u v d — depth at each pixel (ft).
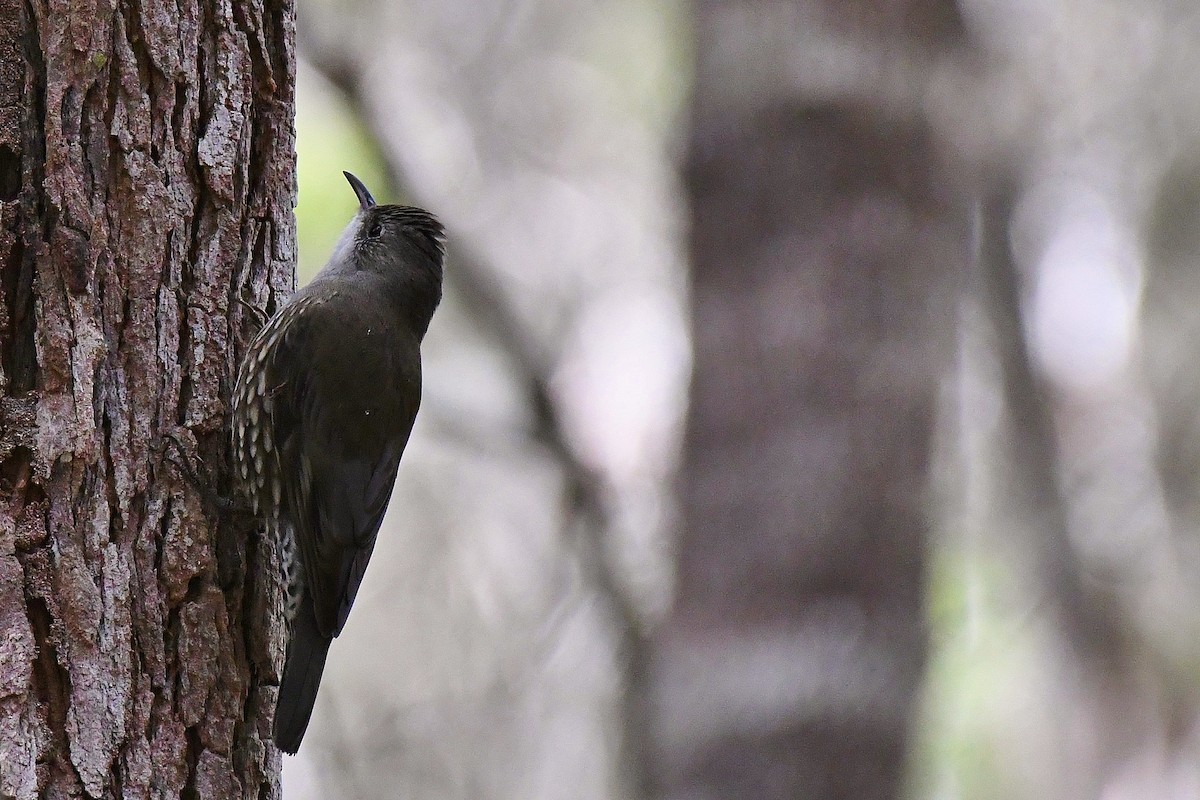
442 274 32.96
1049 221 68.18
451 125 64.44
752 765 36.86
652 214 64.90
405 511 60.44
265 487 25.88
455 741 56.34
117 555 22.26
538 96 65.41
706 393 39.52
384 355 29.25
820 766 36.86
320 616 27.02
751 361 39.04
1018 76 62.39
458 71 64.69
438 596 59.16
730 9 40.24
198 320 23.99
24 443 21.56
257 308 25.18
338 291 29.81
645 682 43.21
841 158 39.32
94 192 22.68
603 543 44.39
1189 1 66.28
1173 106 67.41
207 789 22.88
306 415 27.78
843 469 38.14
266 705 24.47
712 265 40.06
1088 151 68.13
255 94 25.29
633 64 65.62
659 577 44.91
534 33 65.41
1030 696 63.05
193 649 23.04
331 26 45.78
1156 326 69.51
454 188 64.03
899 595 38.04
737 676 37.35
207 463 23.75
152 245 23.29
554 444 44.83
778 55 39.55
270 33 25.64
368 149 45.37
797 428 38.32
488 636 58.65
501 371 51.70
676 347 61.52
